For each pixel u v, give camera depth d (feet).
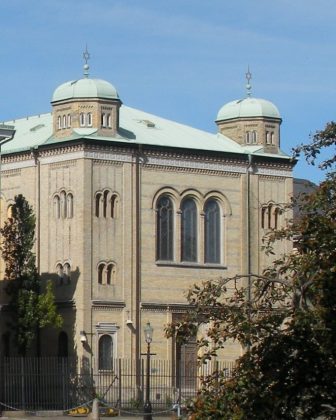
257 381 115.96
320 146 124.26
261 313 118.52
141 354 360.69
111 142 360.69
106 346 356.38
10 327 342.64
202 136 391.24
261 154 388.78
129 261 362.74
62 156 362.74
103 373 352.69
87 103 361.92
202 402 115.55
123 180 363.35
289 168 393.70
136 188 365.20
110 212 361.30
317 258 115.55
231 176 383.65
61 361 348.38
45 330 355.97
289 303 121.29
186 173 375.25
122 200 362.94
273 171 390.83
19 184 374.43
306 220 118.83
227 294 376.48
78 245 356.59
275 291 119.34
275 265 130.21
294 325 114.21
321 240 116.57
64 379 344.08
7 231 350.84
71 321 355.97
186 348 364.58
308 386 117.08
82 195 356.18
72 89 363.15
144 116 394.73
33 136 380.17
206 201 378.73
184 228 374.43
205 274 375.66
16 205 352.90
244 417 114.73
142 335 361.92
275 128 394.73
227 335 117.19
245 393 115.34
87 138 355.56
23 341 341.00
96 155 359.05
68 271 358.84
